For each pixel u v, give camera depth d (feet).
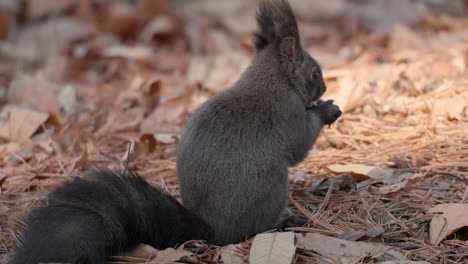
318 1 64.75
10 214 26.73
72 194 21.54
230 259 21.70
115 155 34.09
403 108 35.40
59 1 66.18
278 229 24.99
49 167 31.65
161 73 53.57
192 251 23.13
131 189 22.29
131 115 39.88
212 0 69.10
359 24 61.62
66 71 53.62
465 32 50.96
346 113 36.81
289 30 27.02
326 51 53.57
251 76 26.32
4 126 37.22
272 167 23.89
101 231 21.03
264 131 24.25
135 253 22.27
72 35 61.72
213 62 51.88
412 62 42.80
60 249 19.94
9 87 47.34
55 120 38.22
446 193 26.45
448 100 33.99
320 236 22.59
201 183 23.44
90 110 41.81
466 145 30.19
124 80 51.06
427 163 29.17
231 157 23.35
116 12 64.39
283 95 25.79
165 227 22.65
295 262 21.58
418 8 61.36
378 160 30.27
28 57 59.41
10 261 19.90
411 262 20.47
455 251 22.30
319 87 28.50
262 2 27.81
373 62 46.78
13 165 33.53
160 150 34.60
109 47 59.11
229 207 23.30
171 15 63.67
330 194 27.63
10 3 66.69
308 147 26.73
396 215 25.34
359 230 24.12
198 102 41.22
